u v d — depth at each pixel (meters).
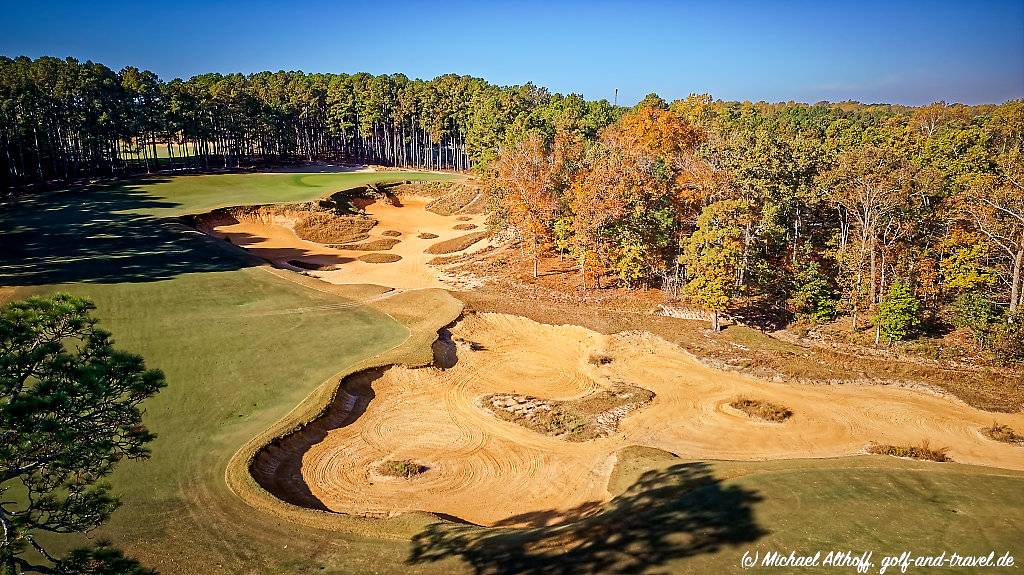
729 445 35.06
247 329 45.84
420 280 67.56
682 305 56.38
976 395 41.12
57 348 15.97
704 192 59.28
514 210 65.69
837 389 42.00
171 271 57.62
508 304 56.16
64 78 91.75
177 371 38.38
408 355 42.47
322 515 25.64
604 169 59.00
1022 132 77.00
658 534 22.53
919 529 22.70
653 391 41.62
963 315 50.62
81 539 23.25
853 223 61.72
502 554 22.12
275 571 21.94
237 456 29.47
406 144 150.12
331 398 36.09
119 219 73.31
